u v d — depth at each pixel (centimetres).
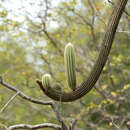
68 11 655
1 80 321
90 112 612
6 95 550
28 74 727
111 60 639
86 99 734
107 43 223
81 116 637
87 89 229
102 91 650
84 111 589
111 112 701
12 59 816
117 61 636
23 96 323
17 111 704
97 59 225
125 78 709
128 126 647
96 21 680
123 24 586
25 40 720
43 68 776
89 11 677
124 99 641
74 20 691
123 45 802
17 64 812
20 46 782
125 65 744
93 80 226
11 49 809
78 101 628
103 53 223
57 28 750
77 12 673
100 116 691
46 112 659
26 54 809
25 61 825
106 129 646
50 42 732
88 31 688
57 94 235
